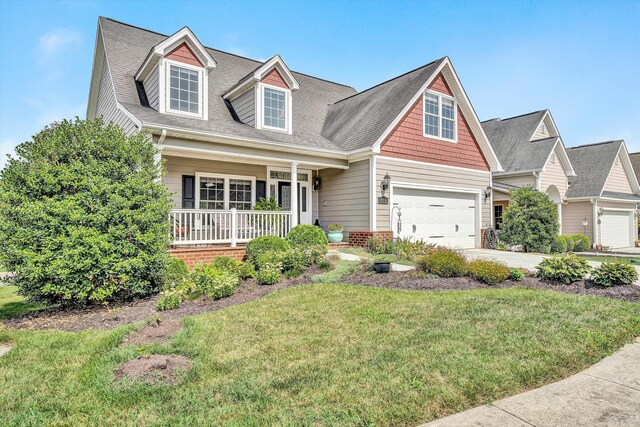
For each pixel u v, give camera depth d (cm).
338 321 525
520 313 543
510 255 1309
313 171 1434
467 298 630
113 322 559
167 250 832
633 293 666
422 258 890
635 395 324
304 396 321
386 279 777
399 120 1264
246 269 810
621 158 2316
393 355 402
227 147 1048
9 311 658
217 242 1022
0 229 569
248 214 1098
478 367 371
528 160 1906
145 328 498
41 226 575
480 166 1561
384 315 545
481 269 766
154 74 1114
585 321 509
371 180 1223
